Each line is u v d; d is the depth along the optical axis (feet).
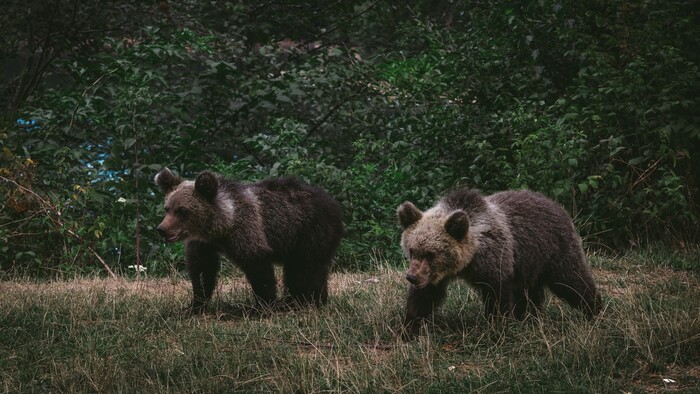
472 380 19.76
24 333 23.48
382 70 46.32
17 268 34.50
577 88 38.60
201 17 47.50
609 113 37.24
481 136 38.93
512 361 21.03
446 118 40.19
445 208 23.43
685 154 36.22
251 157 40.55
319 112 47.16
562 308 25.96
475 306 26.37
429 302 23.45
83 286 30.55
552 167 35.58
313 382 19.47
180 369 20.53
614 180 35.96
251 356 21.33
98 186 37.65
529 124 37.47
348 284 30.76
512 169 37.37
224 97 44.21
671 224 36.76
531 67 40.86
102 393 19.33
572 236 25.07
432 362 21.08
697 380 20.02
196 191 25.45
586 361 20.98
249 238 25.95
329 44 52.16
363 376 19.70
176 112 40.11
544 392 19.04
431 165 40.29
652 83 37.50
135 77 38.78
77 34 46.14
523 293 25.31
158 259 35.68
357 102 45.47
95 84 41.50
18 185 34.30
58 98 39.78
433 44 44.55
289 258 27.30
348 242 36.27
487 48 42.52
